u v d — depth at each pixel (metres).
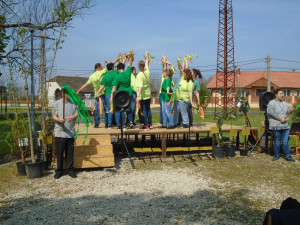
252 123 19.03
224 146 8.42
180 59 8.48
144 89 7.91
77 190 5.39
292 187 5.60
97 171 6.64
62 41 6.59
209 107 45.25
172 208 4.59
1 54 9.62
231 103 34.09
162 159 7.80
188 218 4.23
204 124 9.59
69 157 6.17
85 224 4.04
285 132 7.58
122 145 8.31
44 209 4.55
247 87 43.19
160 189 5.46
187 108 8.11
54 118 5.95
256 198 5.03
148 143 9.97
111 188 5.50
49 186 5.62
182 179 6.06
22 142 6.40
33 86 7.63
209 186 5.64
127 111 6.94
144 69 7.84
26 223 4.08
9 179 6.05
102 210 4.50
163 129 8.04
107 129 8.08
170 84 8.10
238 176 6.30
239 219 4.21
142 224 4.04
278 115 7.50
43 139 6.75
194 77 8.38
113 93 6.89
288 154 7.62
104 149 6.97
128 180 5.98
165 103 8.14
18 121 6.64
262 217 4.27
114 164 6.76
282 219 1.82
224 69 34.34
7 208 4.61
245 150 8.16
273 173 6.53
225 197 5.07
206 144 9.73
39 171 6.14
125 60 7.71
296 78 47.19
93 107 8.55
